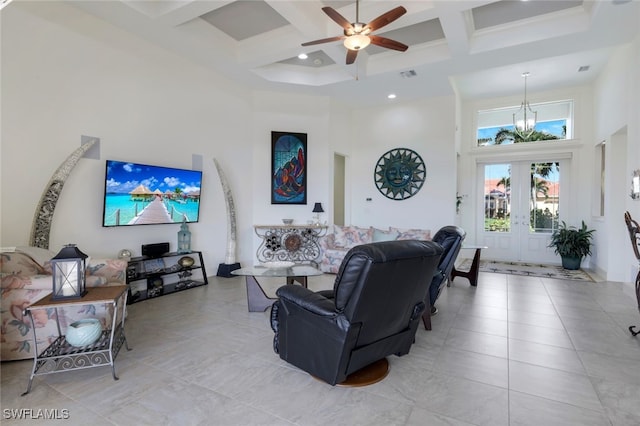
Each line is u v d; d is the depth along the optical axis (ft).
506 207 24.56
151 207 14.56
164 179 15.03
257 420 6.29
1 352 8.42
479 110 24.70
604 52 17.03
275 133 20.34
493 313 12.42
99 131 12.96
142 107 14.44
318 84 19.20
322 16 13.23
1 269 8.77
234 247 18.04
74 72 12.19
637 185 13.82
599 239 19.40
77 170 12.35
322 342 7.25
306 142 20.93
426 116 21.74
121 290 8.64
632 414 6.47
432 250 7.52
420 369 8.27
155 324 11.18
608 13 11.69
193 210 16.46
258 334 10.39
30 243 10.71
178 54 15.69
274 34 15.12
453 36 13.39
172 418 6.33
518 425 6.15
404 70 16.84
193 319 11.66
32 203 11.16
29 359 8.65
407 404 6.81
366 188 23.76
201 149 17.10
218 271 17.99
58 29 11.71
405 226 22.47
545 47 14.16
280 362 8.59
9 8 10.57
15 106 10.77
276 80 18.70
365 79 18.22
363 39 10.73
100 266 10.10
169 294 14.66
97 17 12.71
